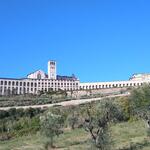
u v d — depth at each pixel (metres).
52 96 171.88
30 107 128.62
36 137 96.00
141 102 74.44
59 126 83.75
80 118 70.44
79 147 72.56
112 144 65.50
